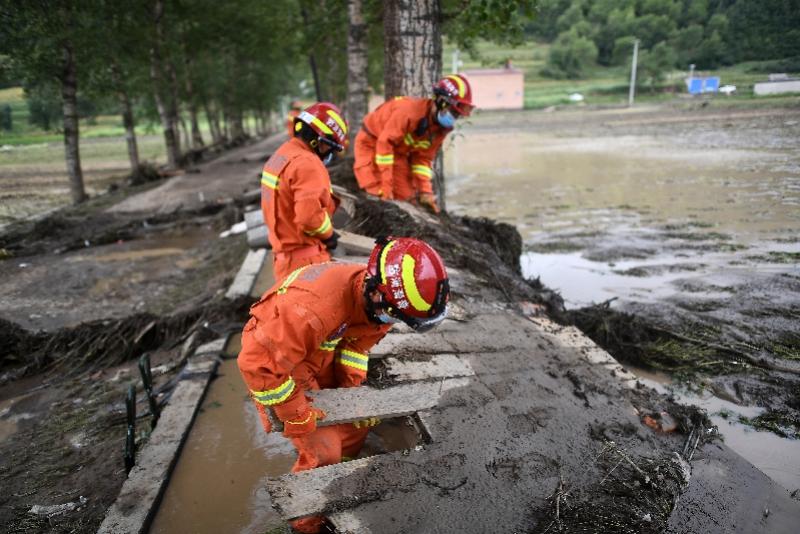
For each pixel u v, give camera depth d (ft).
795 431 13.30
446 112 18.54
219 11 78.74
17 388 17.84
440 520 7.98
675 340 17.75
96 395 16.89
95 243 38.14
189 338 18.53
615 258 26.30
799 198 34.35
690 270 23.82
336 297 8.26
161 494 10.89
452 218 24.44
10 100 66.13
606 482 8.80
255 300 19.44
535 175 52.80
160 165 85.20
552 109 138.51
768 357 16.39
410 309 7.88
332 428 9.94
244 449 12.29
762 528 8.72
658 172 47.57
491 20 23.50
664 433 10.27
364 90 43.62
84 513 11.57
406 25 22.68
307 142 12.79
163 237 39.06
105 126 141.08
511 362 12.18
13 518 11.57
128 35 61.72
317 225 12.49
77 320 24.18
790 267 23.22
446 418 10.12
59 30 48.65
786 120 50.11
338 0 47.60
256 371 8.04
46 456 13.82
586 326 18.26
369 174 21.04
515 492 8.53
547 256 27.58
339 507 8.21
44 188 64.95
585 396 11.07
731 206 33.96
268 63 108.78
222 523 10.23
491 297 16.05
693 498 9.17
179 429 12.78
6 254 35.47
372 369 11.55
